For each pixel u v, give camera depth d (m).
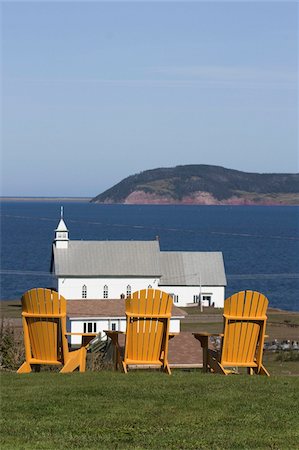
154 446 11.00
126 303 17.39
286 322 70.12
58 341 17.30
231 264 141.50
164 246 175.38
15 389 14.80
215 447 10.94
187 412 12.95
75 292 78.44
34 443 11.08
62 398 13.95
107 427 12.03
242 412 12.95
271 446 10.99
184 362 29.27
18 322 58.16
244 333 17.47
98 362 19.91
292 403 13.55
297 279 119.00
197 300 85.06
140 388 14.79
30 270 124.75
